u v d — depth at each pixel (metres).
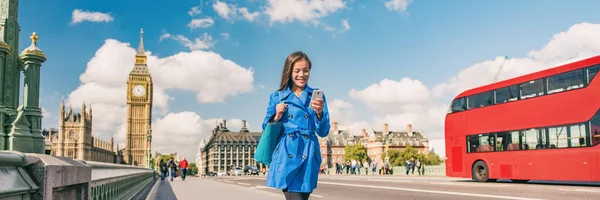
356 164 63.25
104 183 6.95
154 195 17.67
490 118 22.36
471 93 23.75
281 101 3.75
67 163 3.79
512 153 20.92
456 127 24.44
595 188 17.48
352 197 15.47
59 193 3.55
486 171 22.31
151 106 186.62
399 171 53.94
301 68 3.79
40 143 9.89
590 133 17.77
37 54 10.01
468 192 16.05
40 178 3.03
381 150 170.12
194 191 20.41
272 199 15.22
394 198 14.53
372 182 26.06
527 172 20.08
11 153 2.77
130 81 182.12
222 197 16.27
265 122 3.74
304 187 3.62
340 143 191.25
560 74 19.25
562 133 18.83
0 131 9.22
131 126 179.25
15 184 2.68
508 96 21.52
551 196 13.93
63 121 141.38
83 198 4.46
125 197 11.27
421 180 28.88
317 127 3.76
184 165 42.62
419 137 184.12
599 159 17.39
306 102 3.80
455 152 24.31
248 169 91.31
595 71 17.94
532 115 20.22
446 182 24.25
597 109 17.67
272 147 3.73
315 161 3.73
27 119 9.74
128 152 176.75
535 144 19.88
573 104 18.55
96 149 148.50
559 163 18.78
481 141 22.72
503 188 18.03
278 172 3.62
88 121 143.00
